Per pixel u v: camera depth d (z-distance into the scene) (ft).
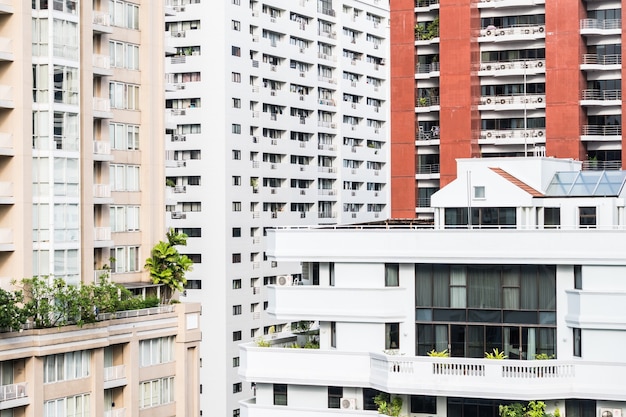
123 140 256.93
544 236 167.02
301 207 418.10
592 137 286.66
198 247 370.73
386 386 168.04
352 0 450.71
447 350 173.68
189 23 375.45
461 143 291.58
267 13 398.42
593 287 165.89
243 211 378.12
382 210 478.18
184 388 250.78
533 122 297.74
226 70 370.32
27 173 228.02
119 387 236.43
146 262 259.19
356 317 175.22
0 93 226.17
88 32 239.71
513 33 295.28
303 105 416.05
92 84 241.35
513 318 170.71
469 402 168.86
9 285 224.94
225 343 364.79
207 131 371.15
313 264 182.29
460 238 170.71
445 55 292.61
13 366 211.61
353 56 457.27
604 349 164.55
